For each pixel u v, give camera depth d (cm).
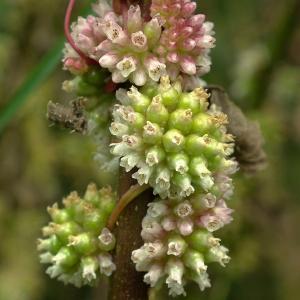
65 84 13
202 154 12
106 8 13
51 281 25
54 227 13
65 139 25
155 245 12
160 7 12
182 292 12
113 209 12
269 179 25
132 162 12
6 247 25
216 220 12
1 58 24
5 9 24
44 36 25
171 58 12
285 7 23
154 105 12
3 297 24
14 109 16
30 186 25
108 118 13
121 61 12
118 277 12
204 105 12
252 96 24
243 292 27
